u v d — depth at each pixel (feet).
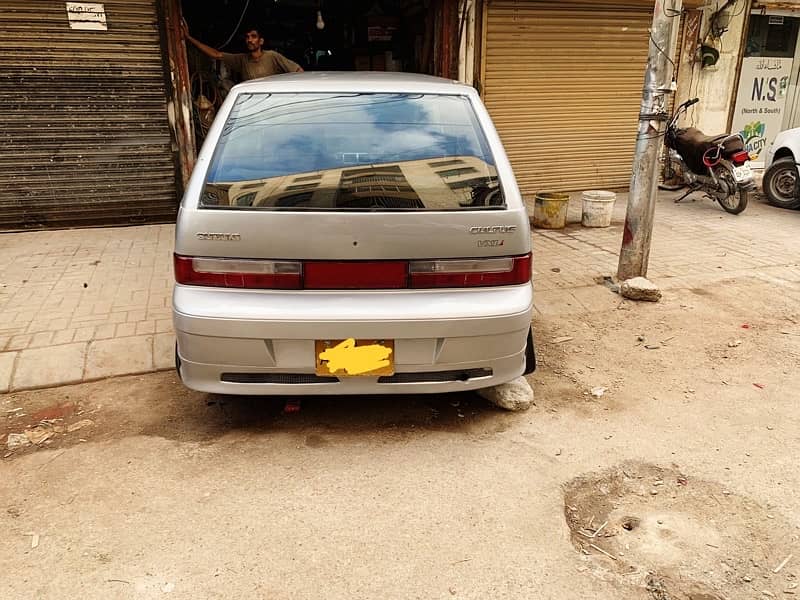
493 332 9.48
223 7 29.35
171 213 23.82
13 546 7.77
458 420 10.95
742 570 7.56
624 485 9.23
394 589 7.15
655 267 19.56
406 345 9.30
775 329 15.19
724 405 11.62
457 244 9.29
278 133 10.01
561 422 10.96
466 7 25.96
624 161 31.45
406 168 9.75
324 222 8.95
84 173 22.35
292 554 7.68
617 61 29.48
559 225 24.07
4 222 21.95
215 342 9.11
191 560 7.55
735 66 32.40
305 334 9.05
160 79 22.33
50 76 21.09
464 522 8.30
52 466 9.50
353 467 9.50
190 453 9.86
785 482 9.30
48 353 12.75
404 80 11.25
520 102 28.50
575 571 7.48
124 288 16.47
